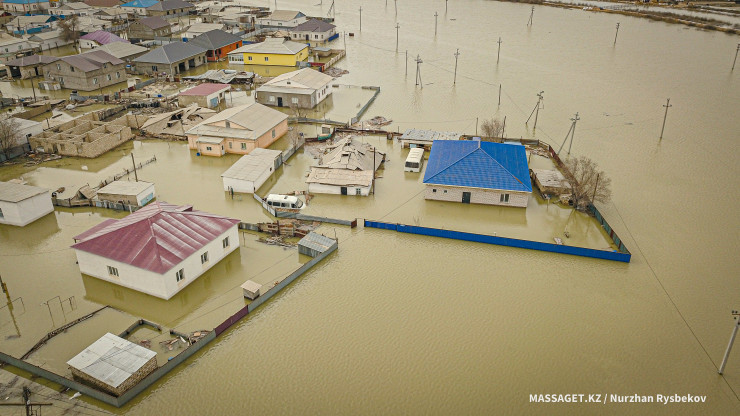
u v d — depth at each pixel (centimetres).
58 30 13975
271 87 9450
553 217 5994
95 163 7200
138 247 4656
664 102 9838
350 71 11925
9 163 7144
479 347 4169
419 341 4225
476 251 5362
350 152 6738
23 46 12962
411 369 3959
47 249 5347
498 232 5706
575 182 6112
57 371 3897
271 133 7831
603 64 12581
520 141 7806
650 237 5581
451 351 4128
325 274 5016
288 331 4325
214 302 4634
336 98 10075
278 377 3881
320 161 7138
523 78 11475
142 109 9131
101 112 8531
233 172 6481
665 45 14462
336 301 4666
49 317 4428
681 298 4694
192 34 13475
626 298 4700
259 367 3972
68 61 10056
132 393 3662
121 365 3750
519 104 9781
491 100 10000
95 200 6050
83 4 17638
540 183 6469
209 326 4362
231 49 13125
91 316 4453
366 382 3844
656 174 6975
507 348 4159
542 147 7731
